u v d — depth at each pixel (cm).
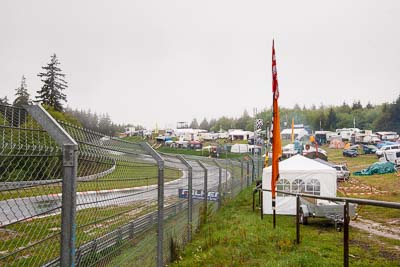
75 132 302
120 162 399
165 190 768
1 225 209
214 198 1195
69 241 256
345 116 12150
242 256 694
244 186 2241
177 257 692
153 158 529
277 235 879
